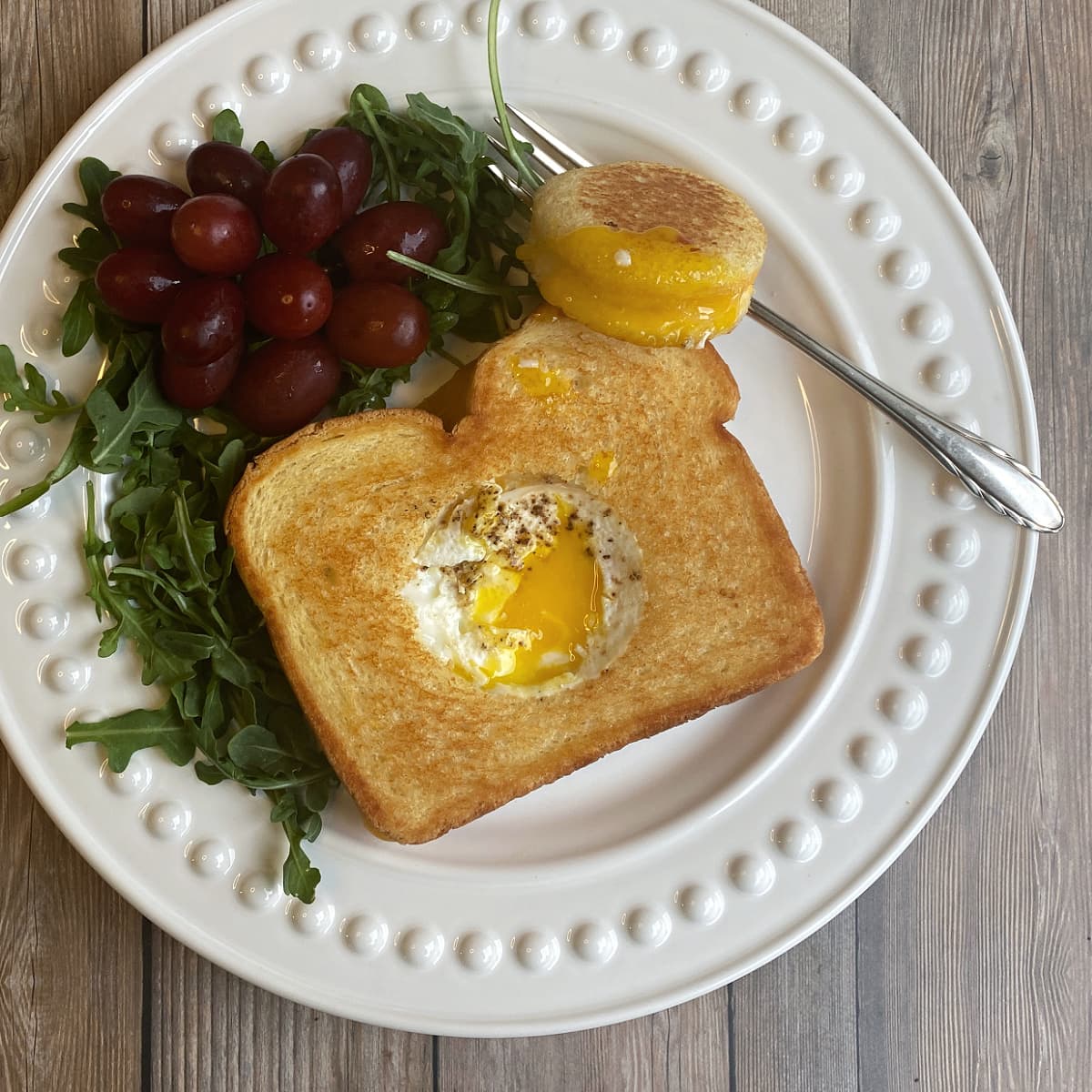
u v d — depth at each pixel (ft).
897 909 1.03
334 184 0.83
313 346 0.87
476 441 0.91
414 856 0.93
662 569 0.92
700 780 0.97
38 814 0.97
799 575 0.93
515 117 0.93
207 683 0.92
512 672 0.93
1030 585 0.94
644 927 0.93
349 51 0.91
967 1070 1.03
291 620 0.90
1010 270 1.01
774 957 0.97
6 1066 0.97
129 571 0.88
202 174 0.86
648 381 0.91
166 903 0.91
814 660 0.96
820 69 0.93
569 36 0.93
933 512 0.96
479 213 0.92
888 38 1.00
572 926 0.94
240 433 0.91
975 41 1.00
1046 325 1.01
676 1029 1.02
